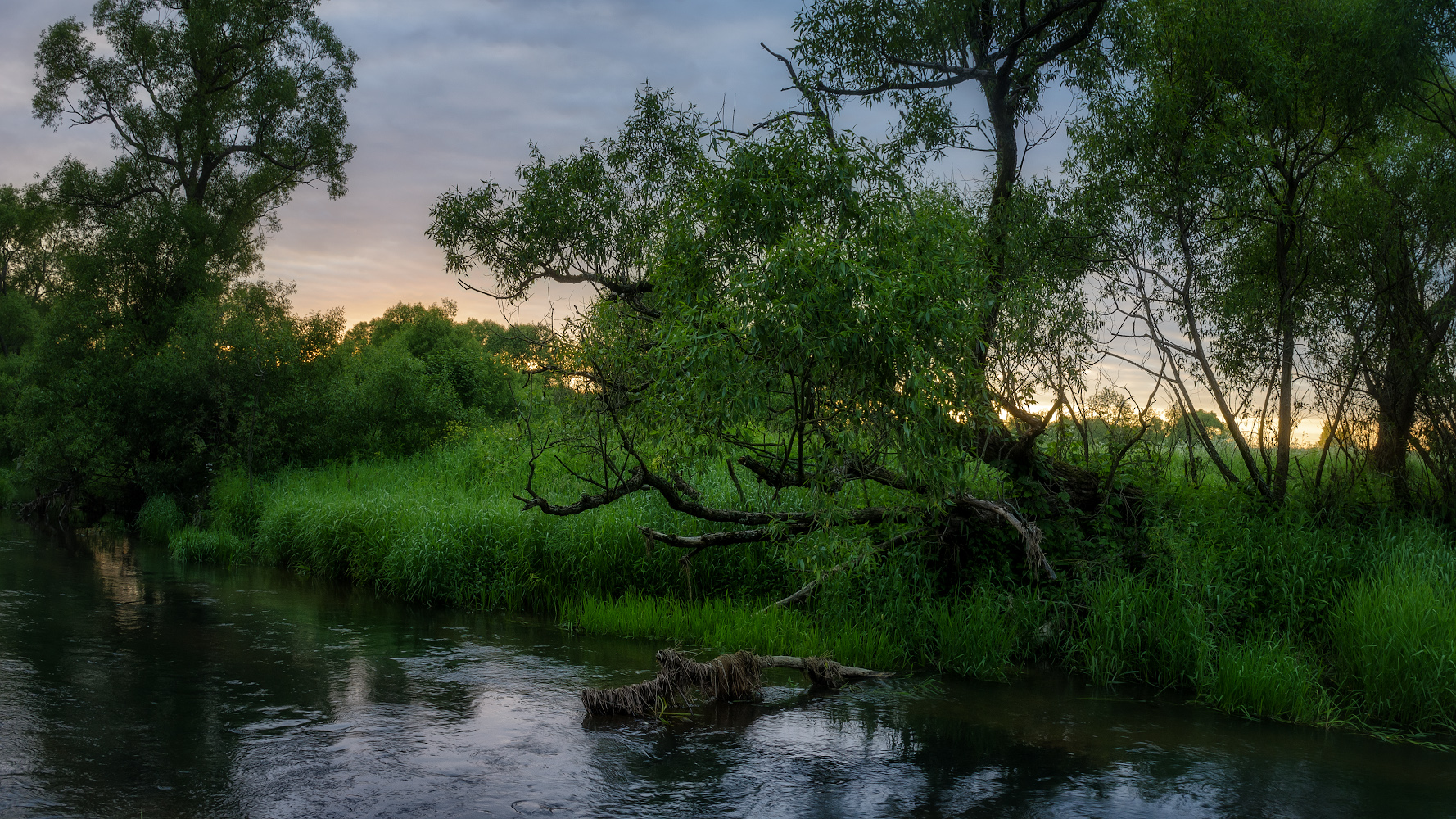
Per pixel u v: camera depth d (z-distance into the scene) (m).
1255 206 12.04
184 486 25.45
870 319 7.64
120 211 29.28
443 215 13.69
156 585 15.38
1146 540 10.89
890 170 10.32
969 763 6.75
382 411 27.42
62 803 5.66
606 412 10.38
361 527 16.28
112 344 26.83
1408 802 6.07
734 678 8.40
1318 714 8.12
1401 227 11.55
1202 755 7.02
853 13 12.87
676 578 12.60
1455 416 11.74
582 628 11.71
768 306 7.70
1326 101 11.70
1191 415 11.96
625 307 11.60
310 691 8.55
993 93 12.23
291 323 27.19
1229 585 9.98
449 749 6.90
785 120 10.09
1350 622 8.90
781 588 12.10
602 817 5.60
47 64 29.67
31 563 17.75
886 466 10.05
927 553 11.12
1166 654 9.27
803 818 5.64
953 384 8.41
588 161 13.48
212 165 31.66
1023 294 11.09
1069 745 7.21
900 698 8.60
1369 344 11.75
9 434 28.64
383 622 12.23
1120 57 12.33
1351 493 12.06
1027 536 9.97
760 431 10.12
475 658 10.01
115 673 9.13
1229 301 12.14
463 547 14.11
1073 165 12.68
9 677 8.83
